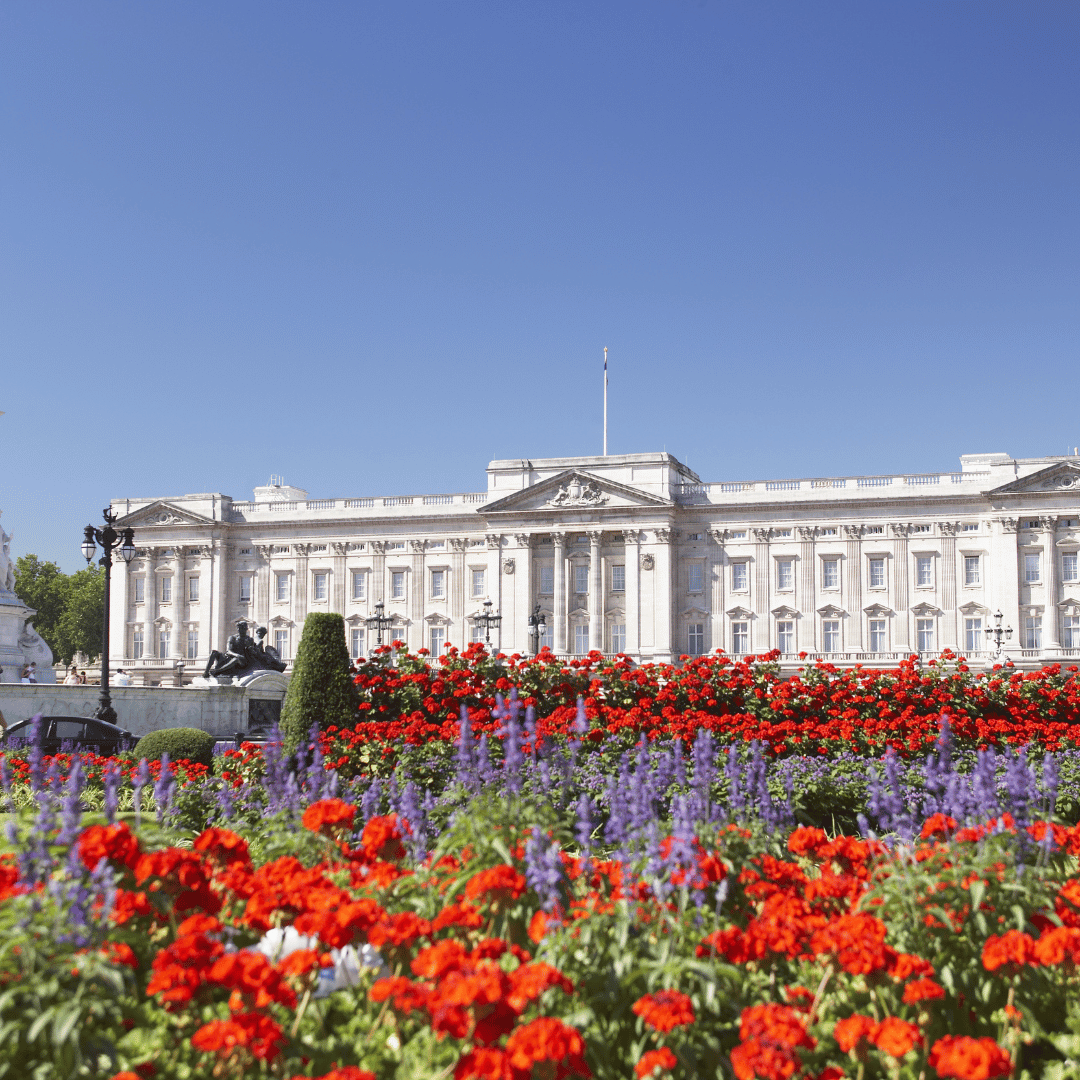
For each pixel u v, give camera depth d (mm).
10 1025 7324
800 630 102875
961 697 27438
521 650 107250
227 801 17406
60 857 9648
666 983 8320
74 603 138500
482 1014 7332
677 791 17094
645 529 105750
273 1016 8625
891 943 9875
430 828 14633
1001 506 98875
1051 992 9484
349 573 115125
